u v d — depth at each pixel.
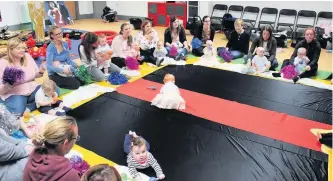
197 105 3.61
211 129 3.08
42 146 1.71
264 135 2.99
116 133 3.00
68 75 4.12
